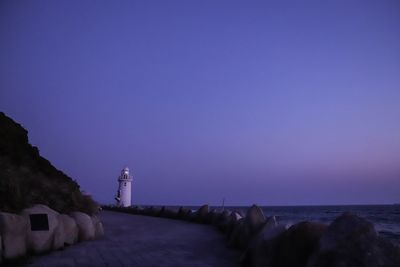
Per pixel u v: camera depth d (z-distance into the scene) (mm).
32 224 8234
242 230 9242
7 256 6945
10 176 8844
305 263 4914
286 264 5277
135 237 12023
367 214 91312
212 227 16062
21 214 8148
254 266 6391
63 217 9758
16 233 7273
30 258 7668
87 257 8008
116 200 52031
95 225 12023
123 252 8758
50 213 8820
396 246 4051
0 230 6926
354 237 4172
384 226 46500
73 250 8930
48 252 8445
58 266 7016
